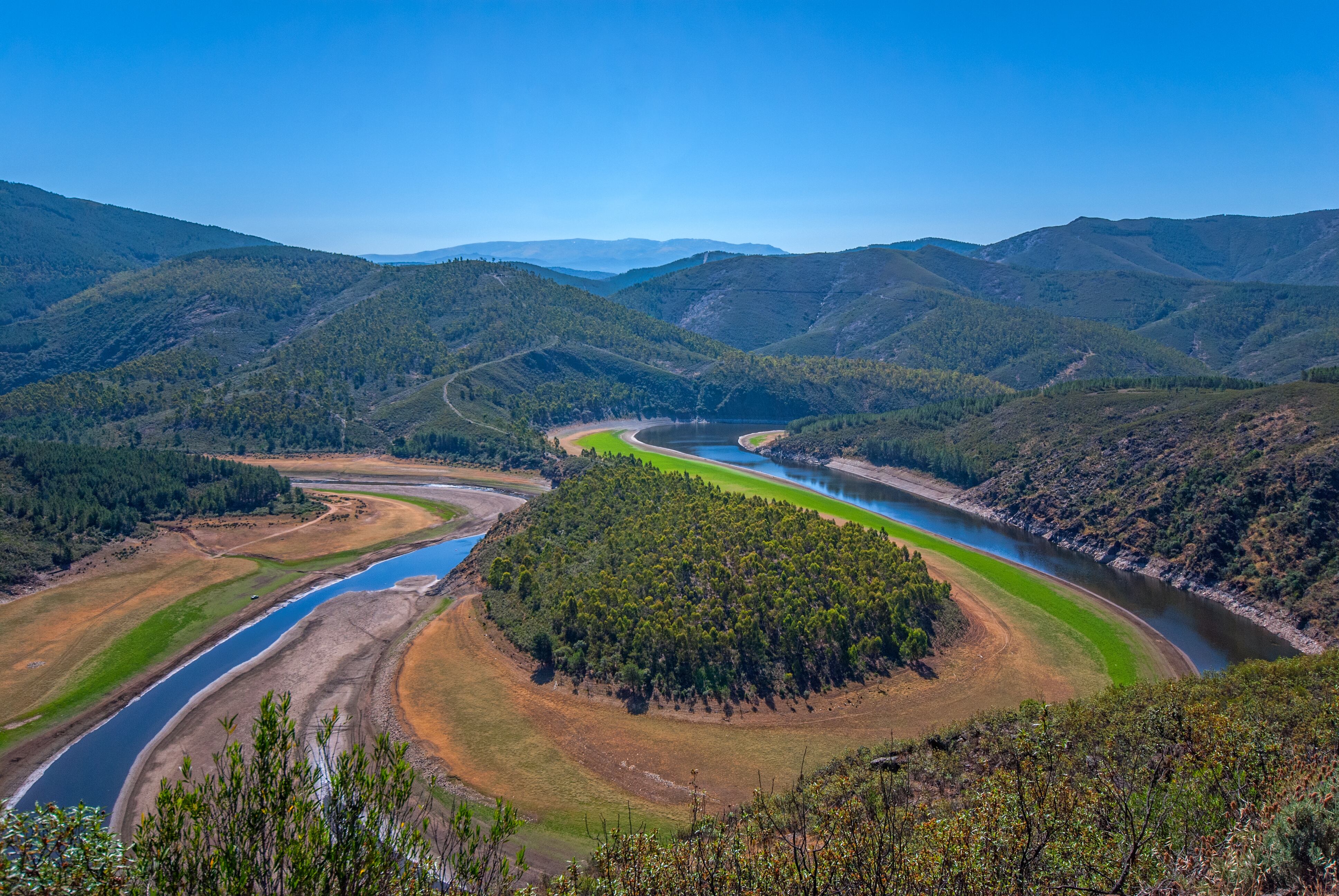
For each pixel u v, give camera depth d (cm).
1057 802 1845
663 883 1845
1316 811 1562
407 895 1449
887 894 1568
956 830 1739
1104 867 1698
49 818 1388
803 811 2300
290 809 1433
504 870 1555
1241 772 2177
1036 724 2298
